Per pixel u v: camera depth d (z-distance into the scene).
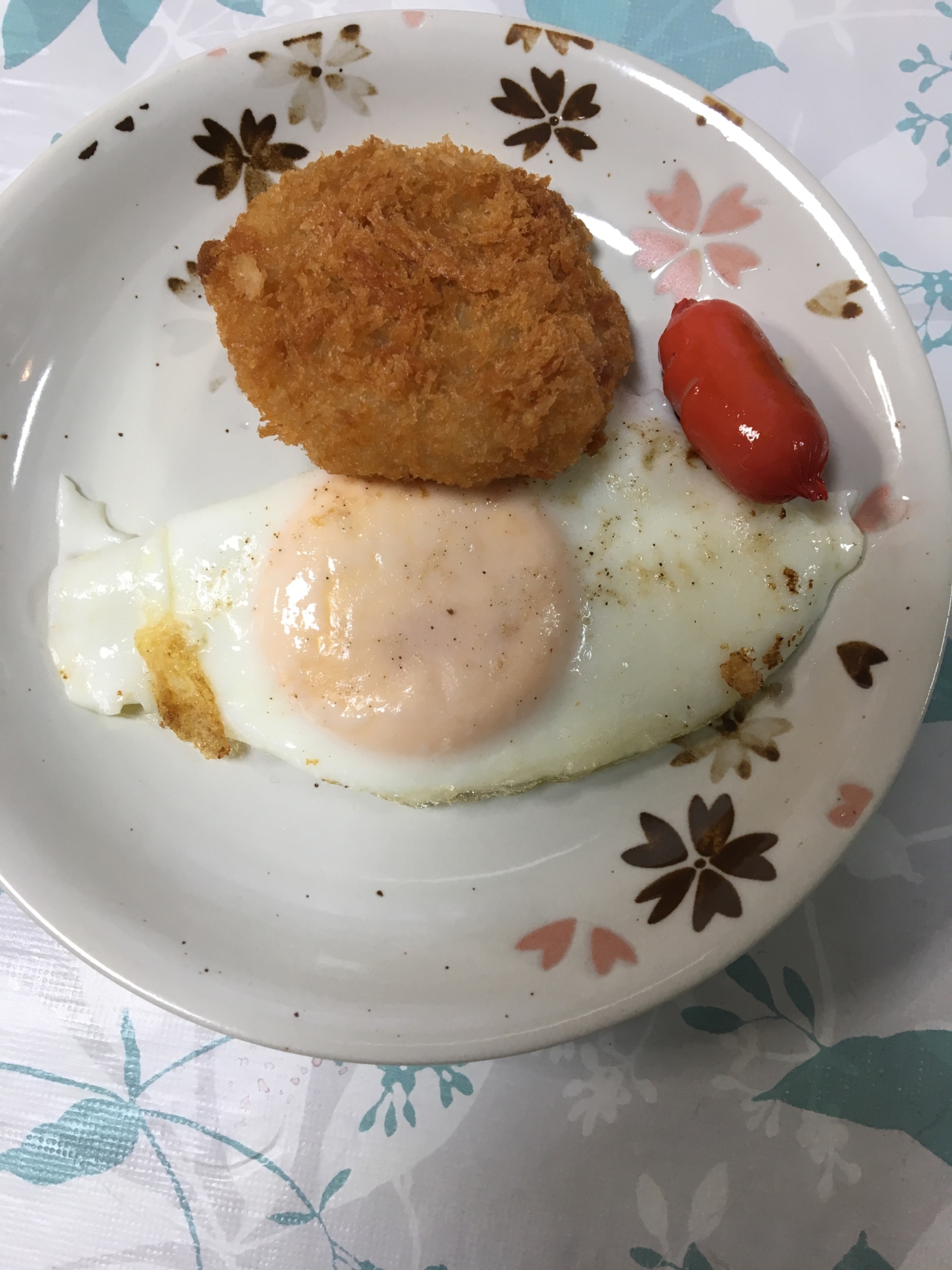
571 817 0.15
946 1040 0.15
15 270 0.15
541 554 0.14
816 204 0.15
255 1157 0.15
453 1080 0.15
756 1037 0.15
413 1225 0.15
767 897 0.13
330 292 0.13
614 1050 0.15
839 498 0.15
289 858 0.15
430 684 0.14
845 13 0.17
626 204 0.16
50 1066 0.15
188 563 0.15
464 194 0.14
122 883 0.14
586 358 0.14
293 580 0.14
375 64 0.15
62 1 0.17
